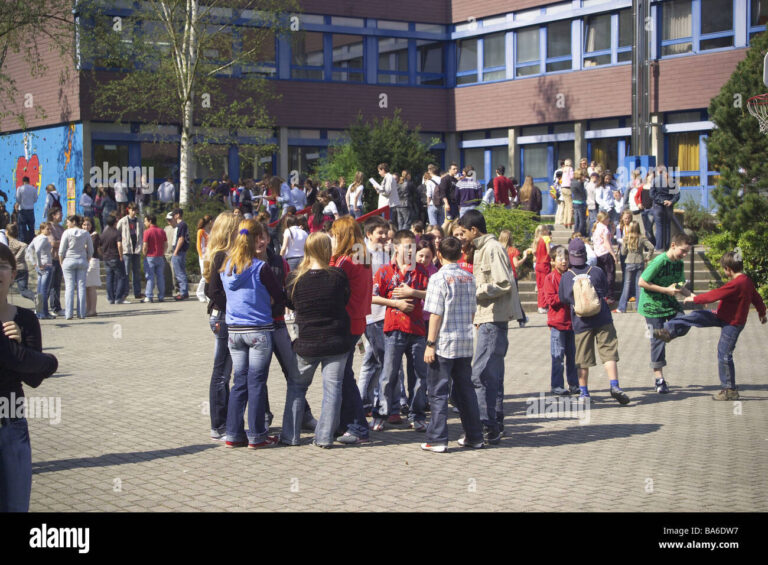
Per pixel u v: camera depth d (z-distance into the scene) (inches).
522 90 1368.1
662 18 1213.1
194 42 1136.2
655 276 418.6
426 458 301.6
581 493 257.6
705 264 845.8
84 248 713.6
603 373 478.9
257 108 1192.8
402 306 335.6
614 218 935.0
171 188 1076.5
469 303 311.4
